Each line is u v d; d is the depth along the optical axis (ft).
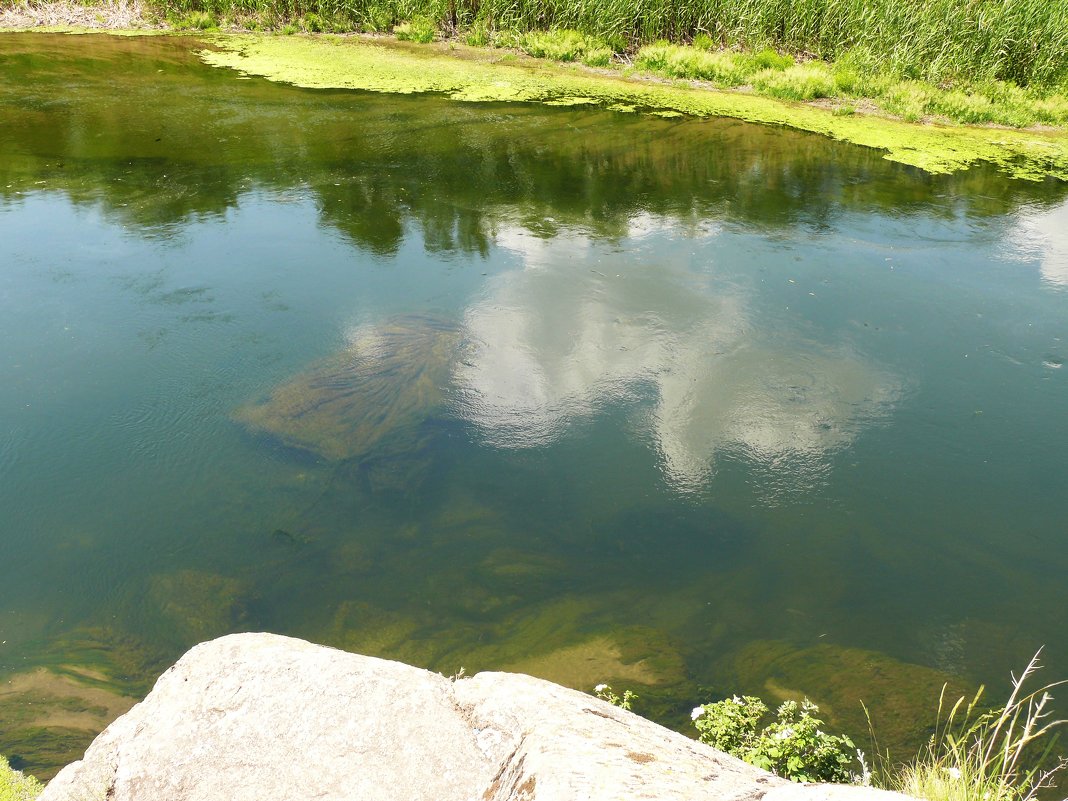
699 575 17.81
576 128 48.32
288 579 17.30
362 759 7.42
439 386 23.61
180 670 8.68
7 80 51.72
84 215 33.73
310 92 52.95
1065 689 14.74
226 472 20.15
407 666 8.57
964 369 25.45
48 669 14.74
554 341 26.22
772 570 17.95
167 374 23.59
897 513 19.63
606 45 63.46
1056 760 12.66
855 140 47.47
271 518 18.89
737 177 41.27
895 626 16.46
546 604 16.97
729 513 19.63
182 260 30.48
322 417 21.93
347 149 43.09
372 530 18.76
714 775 6.66
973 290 30.32
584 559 18.22
